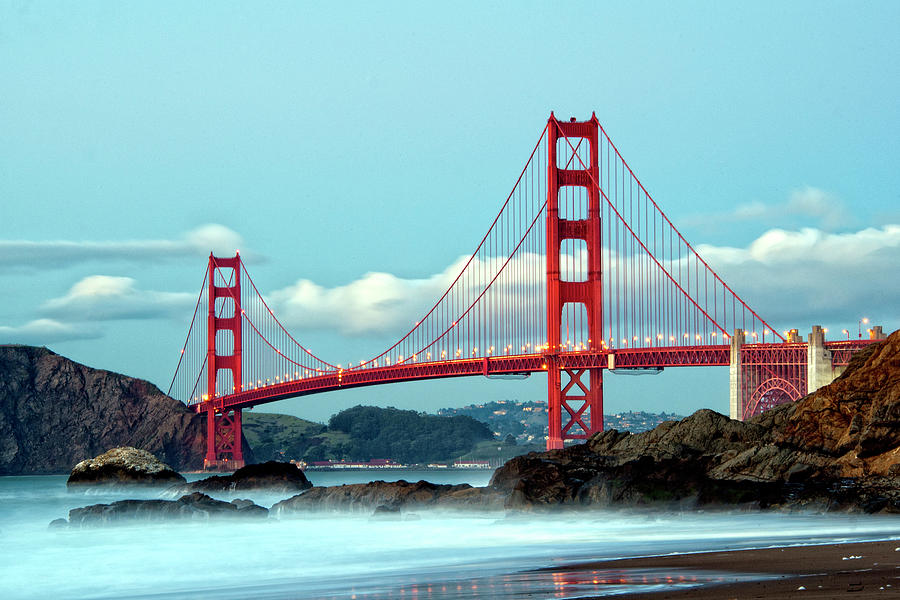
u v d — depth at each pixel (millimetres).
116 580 78000
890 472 101250
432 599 57625
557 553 81375
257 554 90750
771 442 116500
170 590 71375
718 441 120875
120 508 121438
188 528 115625
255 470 178375
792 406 124938
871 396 111188
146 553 94000
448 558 81688
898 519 93375
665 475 108000
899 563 61969
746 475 108812
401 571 74562
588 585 59875
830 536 84500
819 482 103812
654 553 77500
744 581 57375
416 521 112000
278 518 127062
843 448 107812
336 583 69250
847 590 51094
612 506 106125
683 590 55125
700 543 83250
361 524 113375
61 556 93312
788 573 59750
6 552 96125
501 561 77625
